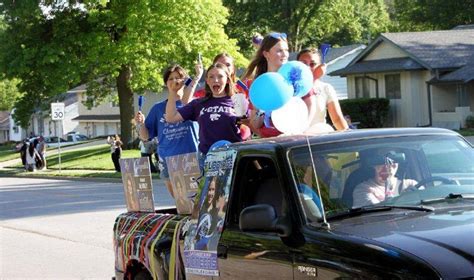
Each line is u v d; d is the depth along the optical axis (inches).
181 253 244.4
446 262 155.3
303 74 247.8
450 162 212.2
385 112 1695.4
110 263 460.4
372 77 1759.4
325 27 2923.2
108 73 1728.6
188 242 238.2
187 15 1637.6
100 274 429.1
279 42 281.6
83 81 1834.4
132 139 1812.3
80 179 1366.9
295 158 200.2
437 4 2498.8
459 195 202.8
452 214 183.5
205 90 305.6
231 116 296.8
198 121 304.2
